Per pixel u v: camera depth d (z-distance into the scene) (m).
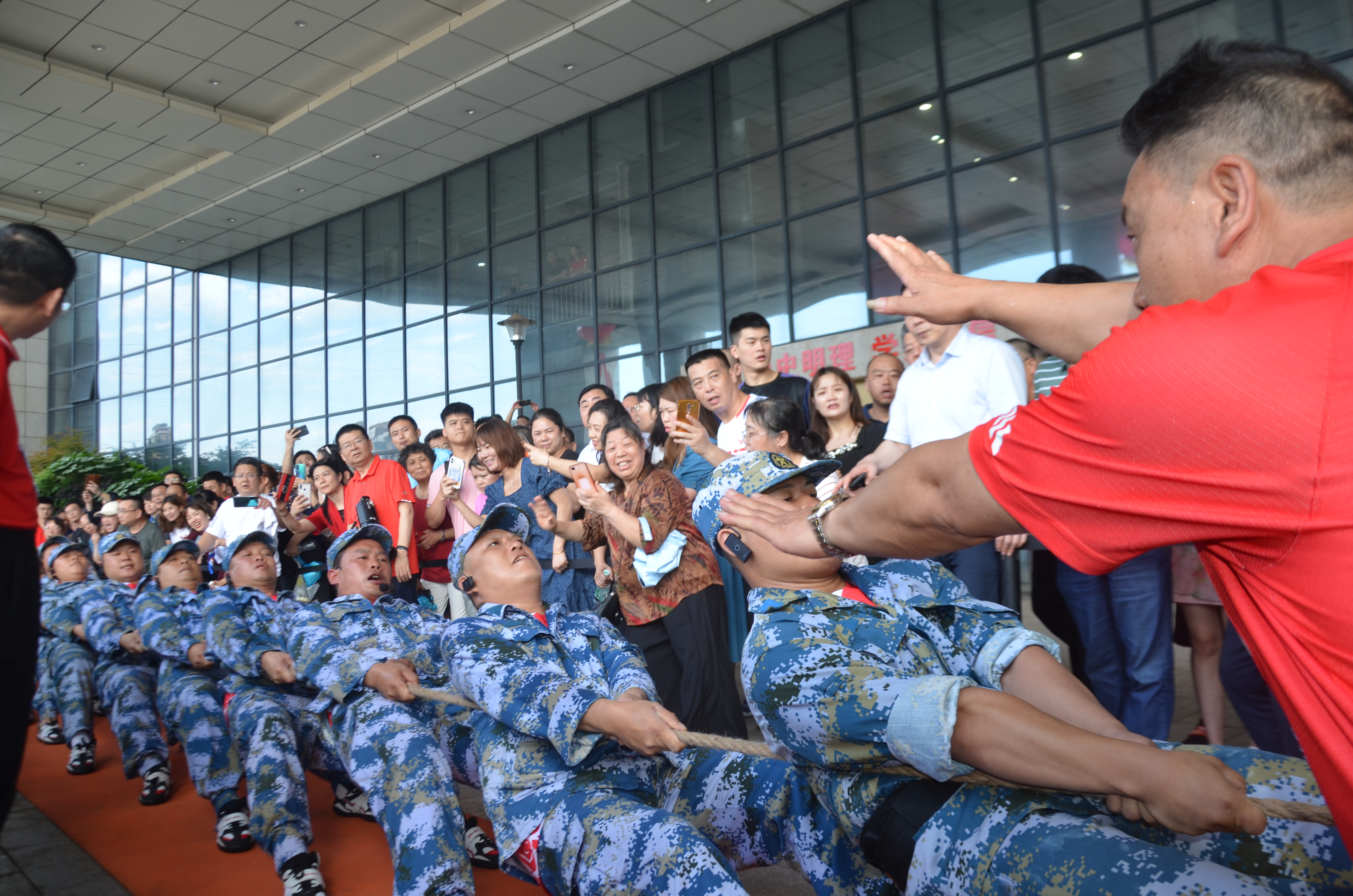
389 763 2.41
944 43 8.74
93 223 14.75
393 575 5.32
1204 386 0.81
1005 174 8.41
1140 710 2.75
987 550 3.19
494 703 2.06
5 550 1.85
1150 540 0.89
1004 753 1.30
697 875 1.57
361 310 14.45
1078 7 8.01
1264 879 1.31
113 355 19.66
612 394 6.18
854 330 9.18
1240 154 0.89
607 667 2.31
